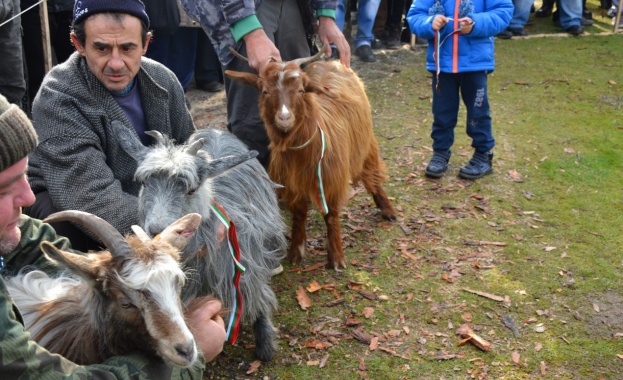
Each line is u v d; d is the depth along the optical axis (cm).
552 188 535
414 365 343
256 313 334
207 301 229
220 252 307
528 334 365
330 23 468
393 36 940
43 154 305
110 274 196
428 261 439
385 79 809
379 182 490
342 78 455
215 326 219
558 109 698
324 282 419
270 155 441
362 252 453
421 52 928
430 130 656
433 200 521
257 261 331
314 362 348
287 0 445
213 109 716
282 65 385
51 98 306
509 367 339
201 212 290
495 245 455
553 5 1127
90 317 213
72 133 304
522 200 518
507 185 542
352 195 536
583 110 694
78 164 302
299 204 426
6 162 167
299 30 457
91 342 215
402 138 636
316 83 388
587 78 791
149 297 192
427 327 373
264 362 348
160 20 641
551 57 876
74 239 314
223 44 427
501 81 787
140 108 336
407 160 591
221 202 316
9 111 168
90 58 303
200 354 207
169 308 192
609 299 394
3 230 180
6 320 157
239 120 450
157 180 276
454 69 514
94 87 312
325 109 414
